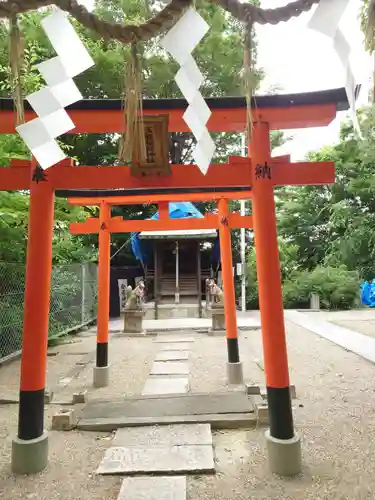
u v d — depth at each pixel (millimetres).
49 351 8039
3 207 5906
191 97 1481
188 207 13492
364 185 15508
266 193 3238
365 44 1333
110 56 9953
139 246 13875
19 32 1449
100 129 3359
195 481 2912
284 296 16297
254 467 3102
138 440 3568
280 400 3080
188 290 14242
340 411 4273
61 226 7332
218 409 4199
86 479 2961
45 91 1444
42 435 3174
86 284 11625
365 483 2822
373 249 16078
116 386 5488
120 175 3340
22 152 5750
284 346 3143
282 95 3145
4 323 7051
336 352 7426
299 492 2734
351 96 1373
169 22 1402
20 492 2795
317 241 18734
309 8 1370
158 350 7965
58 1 1363
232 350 5594
